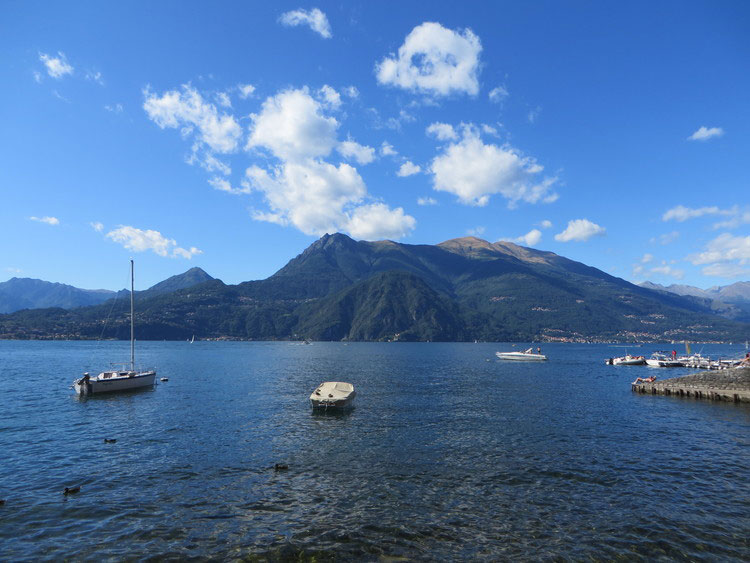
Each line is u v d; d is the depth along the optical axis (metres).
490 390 64.19
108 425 37.75
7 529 18.11
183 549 16.66
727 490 22.97
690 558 16.30
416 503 20.94
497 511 20.12
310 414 43.03
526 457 28.52
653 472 25.77
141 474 24.80
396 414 43.38
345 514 19.70
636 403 52.59
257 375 86.06
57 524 18.61
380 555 16.31
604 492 22.55
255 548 16.73
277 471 25.41
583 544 17.22
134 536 17.61
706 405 51.25
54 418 40.91
